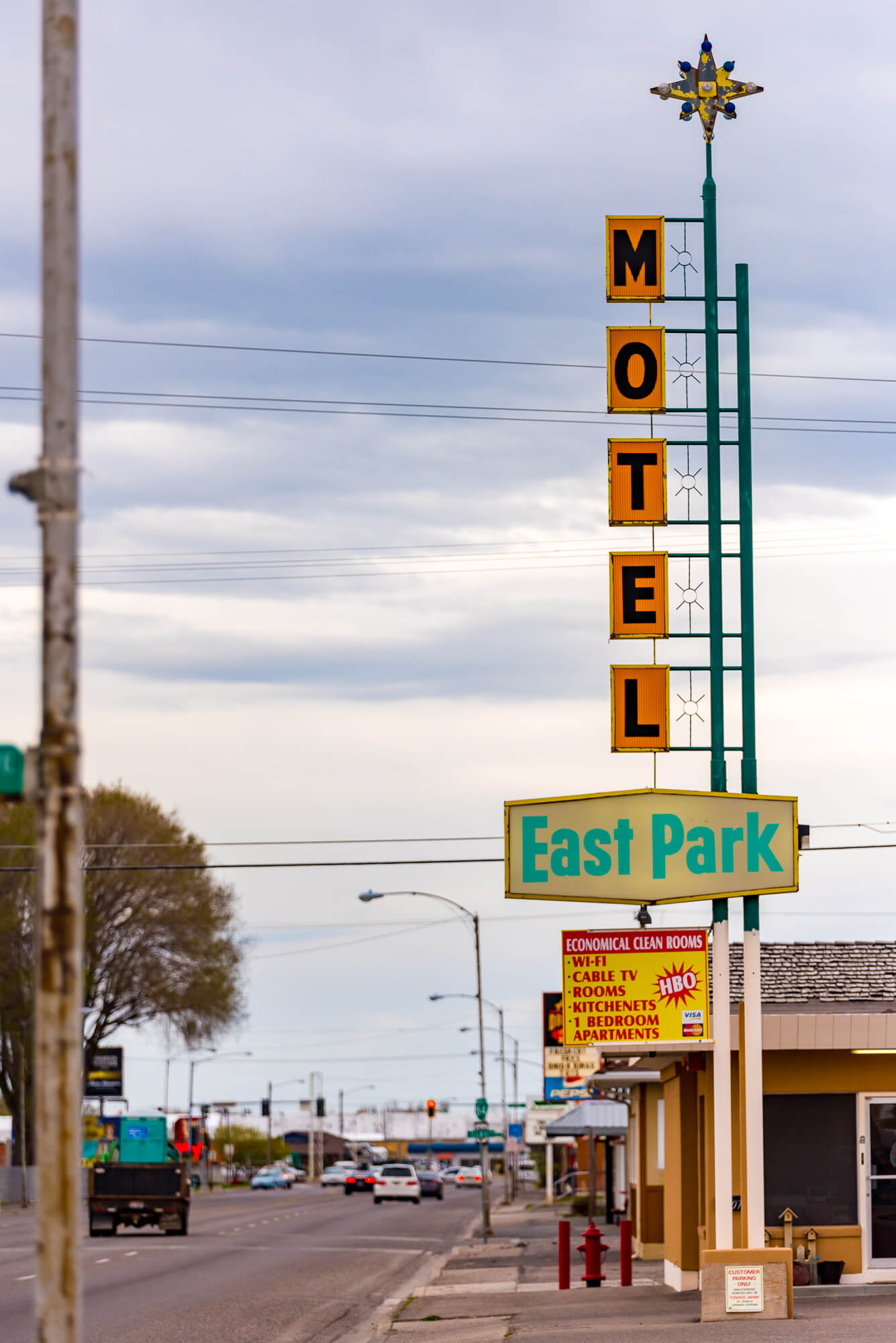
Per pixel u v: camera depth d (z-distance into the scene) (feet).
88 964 346.54
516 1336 98.02
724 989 110.22
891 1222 118.01
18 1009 329.31
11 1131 368.07
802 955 138.82
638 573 115.85
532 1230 252.21
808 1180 118.21
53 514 45.16
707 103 122.11
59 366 45.91
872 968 135.44
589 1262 138.82
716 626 115.34
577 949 111.34
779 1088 118.83
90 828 351.25
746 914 110.83
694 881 110.73
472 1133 230.27
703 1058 125.08
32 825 329.31
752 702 113.70
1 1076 352.08
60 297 46.21
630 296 119.65
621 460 117.08
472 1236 243.60
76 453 45.75
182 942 357.82
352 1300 138.41
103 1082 454.40
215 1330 111.75
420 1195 433.48
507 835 111.55
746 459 117.29
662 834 111.34
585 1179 389.60
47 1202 42.29
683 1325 97.81
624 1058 129.08
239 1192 561.43
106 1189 233.14
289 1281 154.92
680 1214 130.31
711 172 121.19
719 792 112.27
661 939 111.34
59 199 46.57
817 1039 114.21
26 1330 103.76
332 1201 426.10
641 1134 175.32
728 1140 107.96
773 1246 116.06
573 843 111.55
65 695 44.45
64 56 47.09
